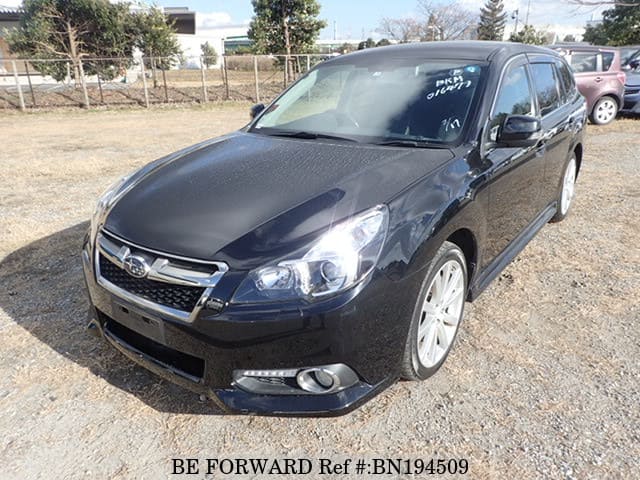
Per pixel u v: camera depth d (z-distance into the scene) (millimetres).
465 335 2955
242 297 1943
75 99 16250
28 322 3156
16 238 4559
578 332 2967
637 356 2729
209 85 19531
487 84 2998
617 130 9836
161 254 2088
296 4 20469
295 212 2129
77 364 2742
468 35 32500
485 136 2826
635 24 25719
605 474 1985
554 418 2289
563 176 4449
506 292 3473
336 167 2510
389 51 3615
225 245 2025
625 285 3537
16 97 16078
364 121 3078
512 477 1990
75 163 7723
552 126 3783
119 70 19438
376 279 2016
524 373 2604
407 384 2545
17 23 23344
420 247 2186
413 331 2262
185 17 34562
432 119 2916
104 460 2119
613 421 2262
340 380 2053
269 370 2010
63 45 18859
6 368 2711
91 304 2537
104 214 2504
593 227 4699
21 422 2328
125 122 12836
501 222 3074
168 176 2688
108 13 19281
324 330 1942
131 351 2334
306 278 1943
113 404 2445
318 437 2232
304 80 3771
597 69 10219
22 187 6371
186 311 2023
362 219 2076
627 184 6094
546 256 4055
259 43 20875
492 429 2238
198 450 2174
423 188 2330
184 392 2525
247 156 2805
